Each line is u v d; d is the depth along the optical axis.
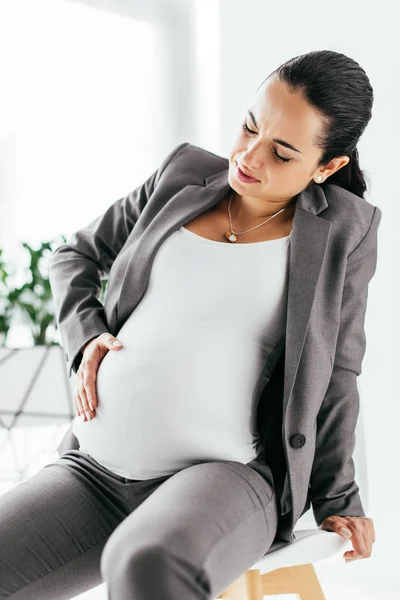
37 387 2.28
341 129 1.21
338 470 1.33
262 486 1.19
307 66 1.18
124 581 0.94
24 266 2.82
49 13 2.78
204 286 1.23
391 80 2.08
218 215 1.31
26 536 1.17
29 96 2.80
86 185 2.82
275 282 1.23
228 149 2.47
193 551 0.97
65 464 1.31
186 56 2.67
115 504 1.26
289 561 1.20
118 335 1.27
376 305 2.13
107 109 2.80
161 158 2.74
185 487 1.09
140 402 1.19
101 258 1.46
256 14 2.36
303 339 1.21
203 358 1.20
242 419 1.22
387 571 2.15
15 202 2.83
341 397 1.33
